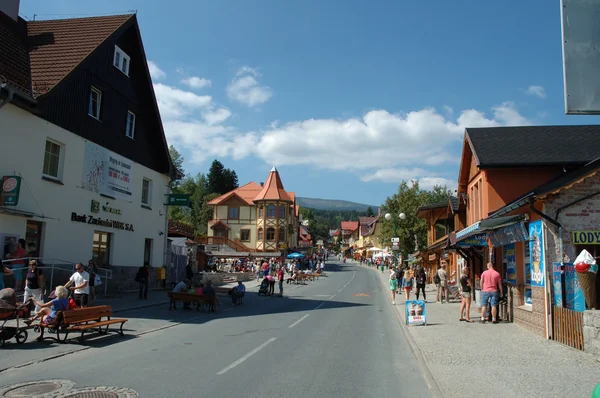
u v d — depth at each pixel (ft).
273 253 207.92
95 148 67.36
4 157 50.78
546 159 56.95
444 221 111.65
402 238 145.79
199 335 41.60
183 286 62.80
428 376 27.68
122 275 74.64
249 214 220.84
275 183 221.87
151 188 86.17
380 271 220.64
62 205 60.08
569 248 40.60
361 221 409.90
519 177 58.59
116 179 73.20
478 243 61.62
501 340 39.83
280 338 40.96
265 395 23.00
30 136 54.60
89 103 66.54
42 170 56.44
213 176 336.08
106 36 68.54
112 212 72.08
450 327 47.88
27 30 71.67
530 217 44.11
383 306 75.31
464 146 69.26
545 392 23.99
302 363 30.81
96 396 21.99
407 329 47.24
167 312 57.98
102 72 69.56
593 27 21.11
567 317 37.32
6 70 52.60
